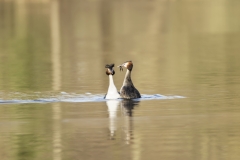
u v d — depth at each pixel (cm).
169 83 2275
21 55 3497
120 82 2323
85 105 1798
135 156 1243
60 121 1570
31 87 2183
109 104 1811
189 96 1955
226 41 4166
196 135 1405
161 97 1941
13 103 1848
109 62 3078
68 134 1427
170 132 1434
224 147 1302
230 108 1728
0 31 5184
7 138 1400
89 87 2180
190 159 1220
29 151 1288
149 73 2603
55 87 2177
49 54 3541
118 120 1571
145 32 5075
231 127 1479
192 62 3019
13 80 2395
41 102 1859
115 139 1374
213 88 2125
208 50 3634
